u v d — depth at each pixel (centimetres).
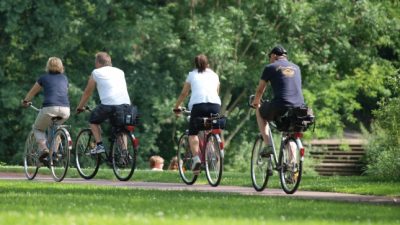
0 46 10738
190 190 4366
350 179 5653
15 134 10800
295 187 4209
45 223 2438
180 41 11119
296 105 4297
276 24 11594
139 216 2709
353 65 11938
